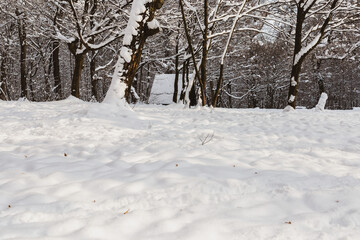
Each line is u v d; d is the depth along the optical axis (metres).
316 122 7.61
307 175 3.42
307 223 2.37
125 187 3.07
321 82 27.47
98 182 3.22
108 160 4.18
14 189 3.08
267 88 35.84
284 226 2.32
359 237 2.17
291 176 3.37
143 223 2.41
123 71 8.55
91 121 6.92
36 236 2.19
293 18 15.05
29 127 6.48
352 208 2.56
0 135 5.65
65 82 38.50
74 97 16.78
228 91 38.06
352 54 23.83
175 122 7.53
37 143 5.08
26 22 19.47
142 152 4.51
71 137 5.54
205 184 3.10
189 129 6.45
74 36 16.62
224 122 7.68
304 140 5.39
